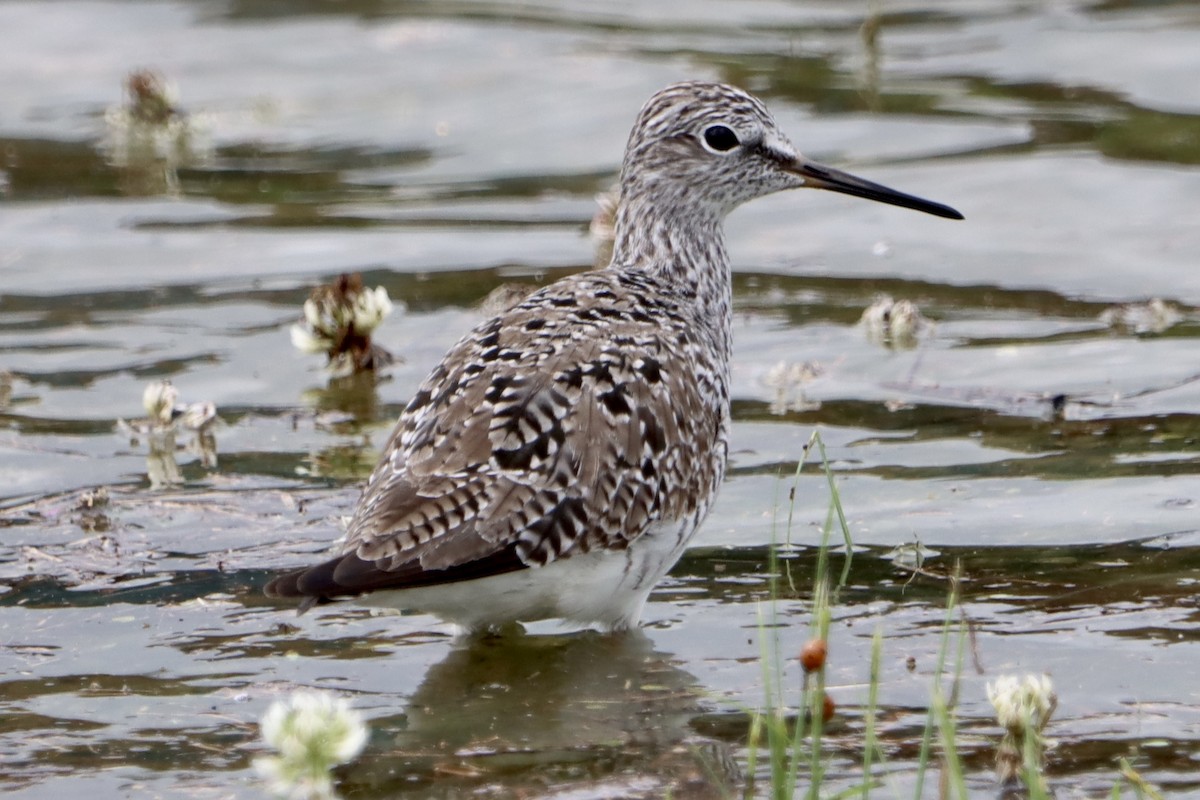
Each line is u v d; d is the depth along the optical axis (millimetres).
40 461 13266
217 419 14148
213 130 21703
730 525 12078
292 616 10945
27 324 16109
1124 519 11789
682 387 10781
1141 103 21109
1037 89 21875
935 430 13500
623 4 27000
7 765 9078
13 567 11500
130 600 11078
